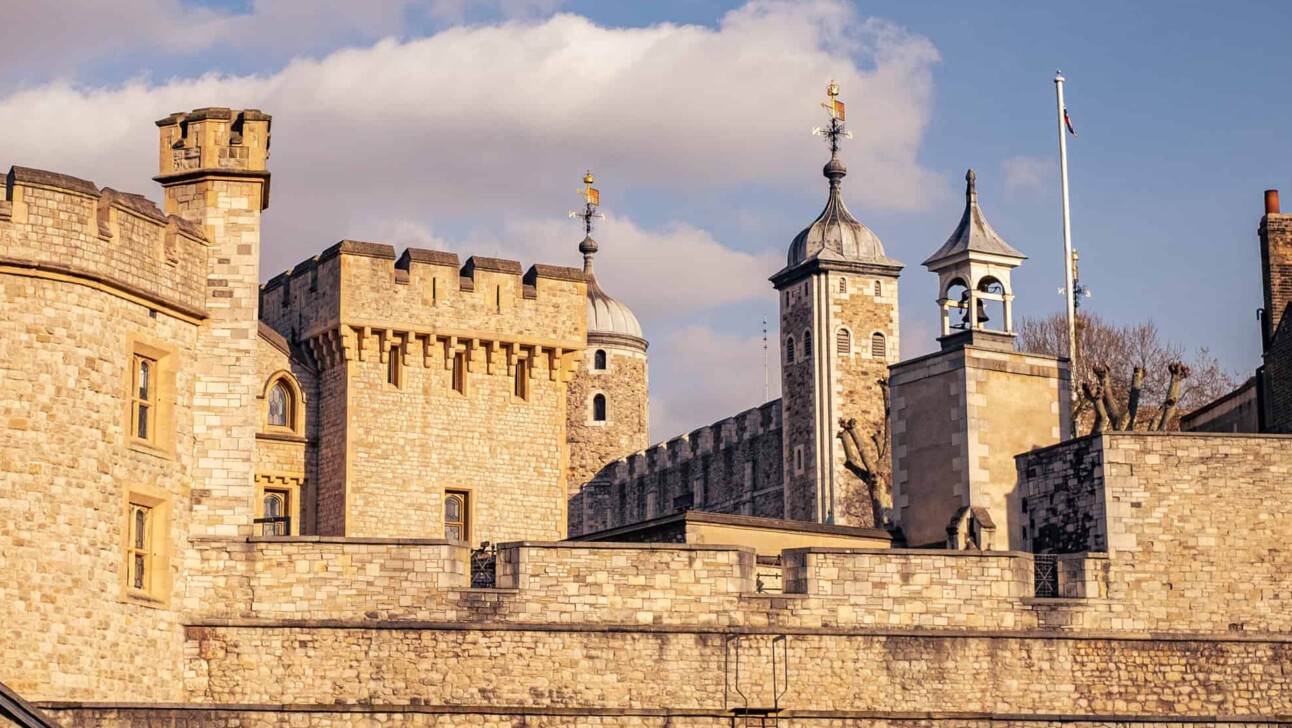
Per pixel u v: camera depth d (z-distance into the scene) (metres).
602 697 35.47
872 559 36.56
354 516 50.94
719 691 35.62
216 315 36.44
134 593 34.38
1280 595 37.50
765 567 37.69
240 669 35.22
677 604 35.97
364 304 51.75
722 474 82.12
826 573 36.38
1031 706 36.38
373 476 51.34
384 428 51.69
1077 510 38.44
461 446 52.53
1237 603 37.41
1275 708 36.88
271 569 35.59
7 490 32.72
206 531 35.78
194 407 36.06
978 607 36.66
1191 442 37.94
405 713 35.00
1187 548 37.53
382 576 35.66
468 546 36.09
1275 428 48.72
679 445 83.88
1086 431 63.94
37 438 33.09
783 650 35.91
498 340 53.19
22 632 32.53
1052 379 43.31
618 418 88.12
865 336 78.69
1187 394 74.81
